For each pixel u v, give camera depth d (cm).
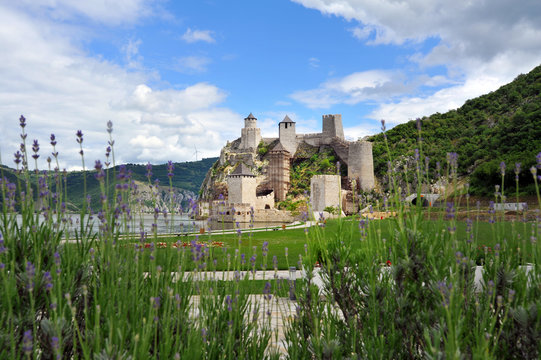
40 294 268
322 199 8719
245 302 369
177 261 343
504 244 311
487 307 254
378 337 302
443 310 253
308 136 14450
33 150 285
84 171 299
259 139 14825
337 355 289
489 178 5547
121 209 285
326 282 381
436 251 307
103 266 284
